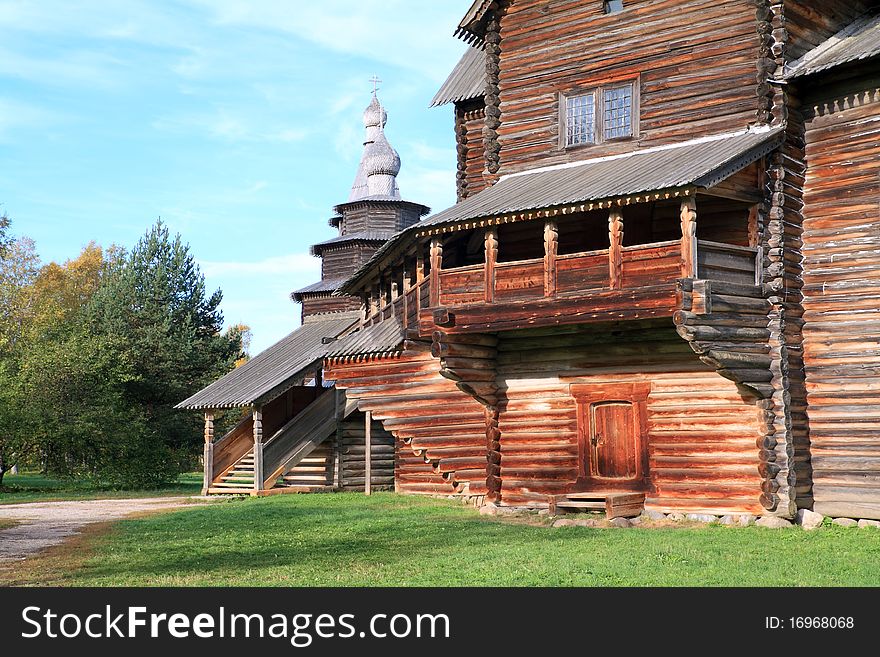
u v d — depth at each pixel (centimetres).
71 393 4056
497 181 2512
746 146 1992
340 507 2573
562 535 1905
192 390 4853
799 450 2045
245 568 1581
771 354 2019
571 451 2261
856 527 1955
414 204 4388
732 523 2014
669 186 1858
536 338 2331
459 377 2261
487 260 2153
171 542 1923
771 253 2038
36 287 6216
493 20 2556
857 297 2048
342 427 3306
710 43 2219
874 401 2014
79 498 3459
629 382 2195
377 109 4550
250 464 3462
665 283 1916
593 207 1977
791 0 2153
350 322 3728
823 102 2123
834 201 2094
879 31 2197
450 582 1406
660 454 2133
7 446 3988
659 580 1398
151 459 4300
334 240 4303
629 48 2338
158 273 4997
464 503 2617
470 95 2753
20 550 1842
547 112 2453
